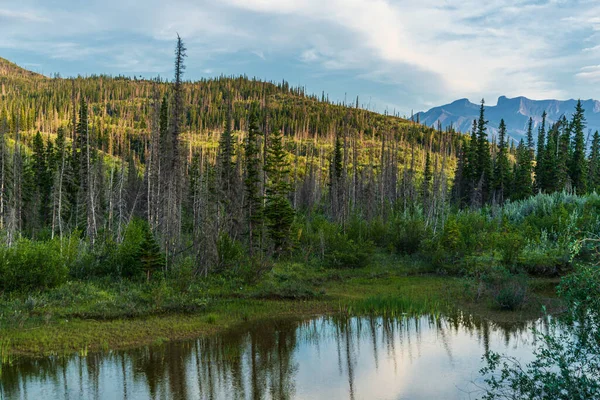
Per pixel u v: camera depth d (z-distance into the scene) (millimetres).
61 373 16797
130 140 146625
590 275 9484
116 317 24094
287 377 16672
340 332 22844
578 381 9273
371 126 182500
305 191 87750
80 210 60094
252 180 42281
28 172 66688
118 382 16047
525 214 57469
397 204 77000
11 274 26156
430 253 44469
